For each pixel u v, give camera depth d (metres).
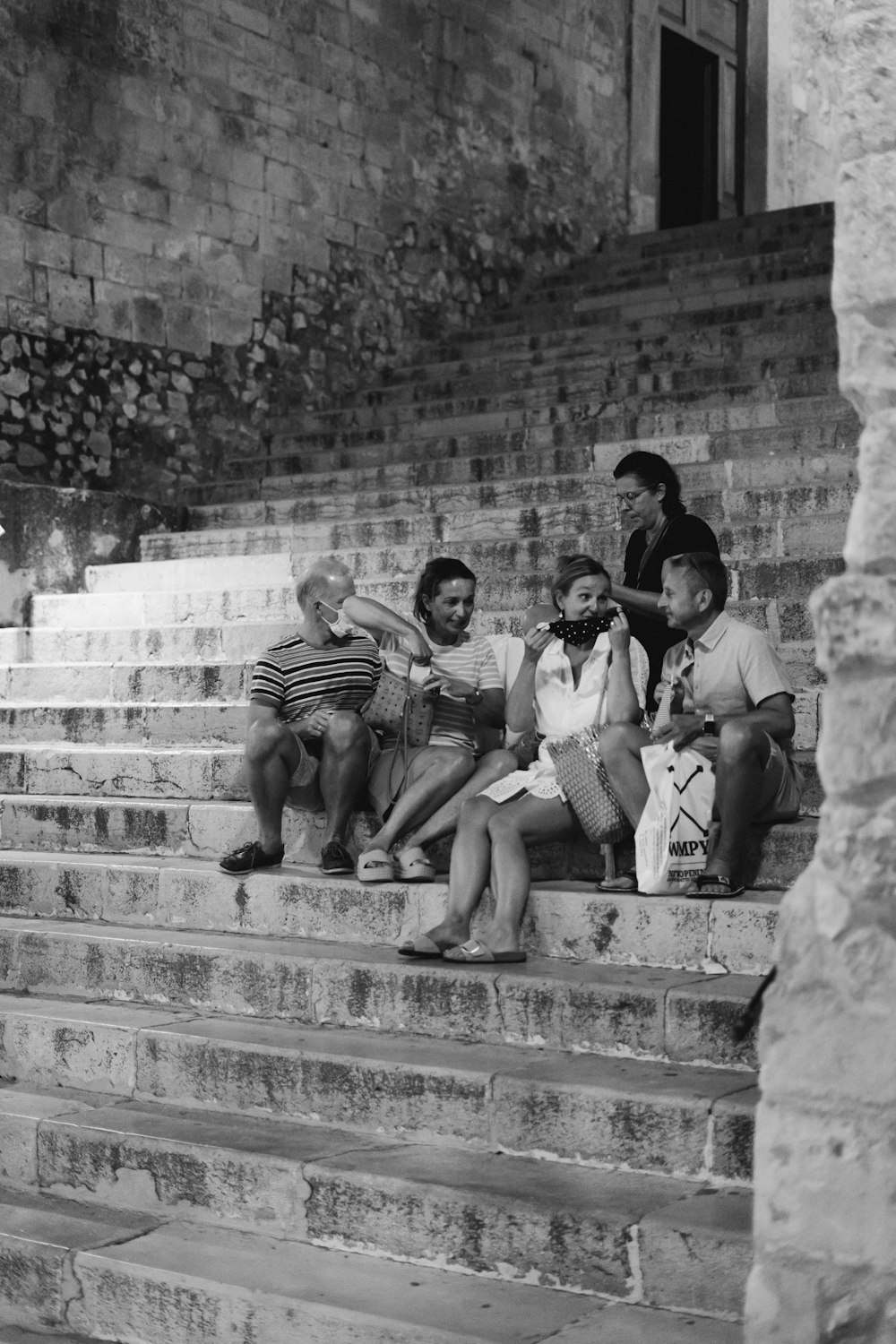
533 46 13.67
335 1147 3.86
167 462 10.19
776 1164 2.48
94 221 9.77
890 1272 2.38
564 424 8.73
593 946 4.32
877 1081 2.41
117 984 4.84
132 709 6.45
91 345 9.73
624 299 11.78
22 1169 4.19
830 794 2.49
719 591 4.58
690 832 4.34
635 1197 3.41
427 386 10.85
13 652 7.50
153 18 10.13
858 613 2.46
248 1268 3.55
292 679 5.11
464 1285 3.41
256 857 5.05
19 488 8.13
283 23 11.12
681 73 16.86
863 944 2.44
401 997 4.28
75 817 5.81
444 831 4.77
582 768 4.46
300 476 9.41
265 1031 4.34
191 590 7.87
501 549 6.96
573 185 14.15
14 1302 3.78
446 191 12.64
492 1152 3.77
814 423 7.86
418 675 5.10
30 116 9.38
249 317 10.83
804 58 17.80
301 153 11.27
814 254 11.30
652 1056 3.88
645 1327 3.12
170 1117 4.18
